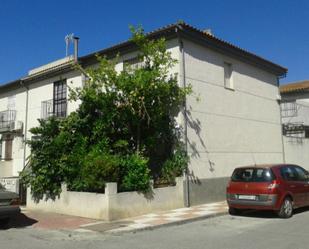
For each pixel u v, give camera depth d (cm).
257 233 998
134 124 1466
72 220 1248
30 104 2320
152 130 1519
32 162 1488
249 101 1925
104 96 1438
